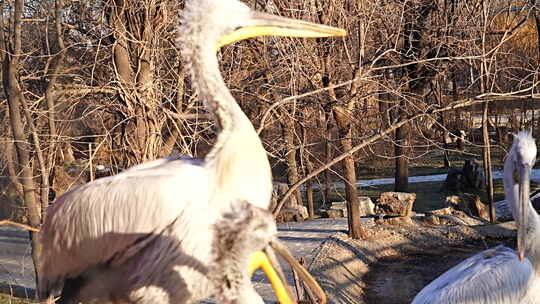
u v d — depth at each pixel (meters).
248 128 4.78
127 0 11.70
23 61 12.10
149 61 11.25
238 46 12.90
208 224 4.42
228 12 5.01
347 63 13.73
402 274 17.16
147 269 4.51
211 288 4.32
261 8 12.77
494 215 21.80
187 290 4.46
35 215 11.06
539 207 21.06
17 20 11.00
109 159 12.48
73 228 4.64
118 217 4.50
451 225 21.52
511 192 8.84
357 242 19.39
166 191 4.44
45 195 11.04
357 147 9.20
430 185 30.70
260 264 4.17
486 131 21.73
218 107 4.81
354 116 14.93
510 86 17.42
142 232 4.46
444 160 35.12
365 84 13.41
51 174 12.63
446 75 18.50
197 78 4.91
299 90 12.58
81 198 4.64
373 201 26.30
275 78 12.51
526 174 8.28
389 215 22.30
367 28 12.83
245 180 4.62
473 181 28.22
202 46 4.95
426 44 16.52
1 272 15.37
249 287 4.00
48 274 4.90
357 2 13.36
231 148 4.64
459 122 30.17
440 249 19.58
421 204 26.47
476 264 9.38
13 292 14.12
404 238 19.95
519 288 8.77
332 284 15.57
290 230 21.62
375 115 14.95
